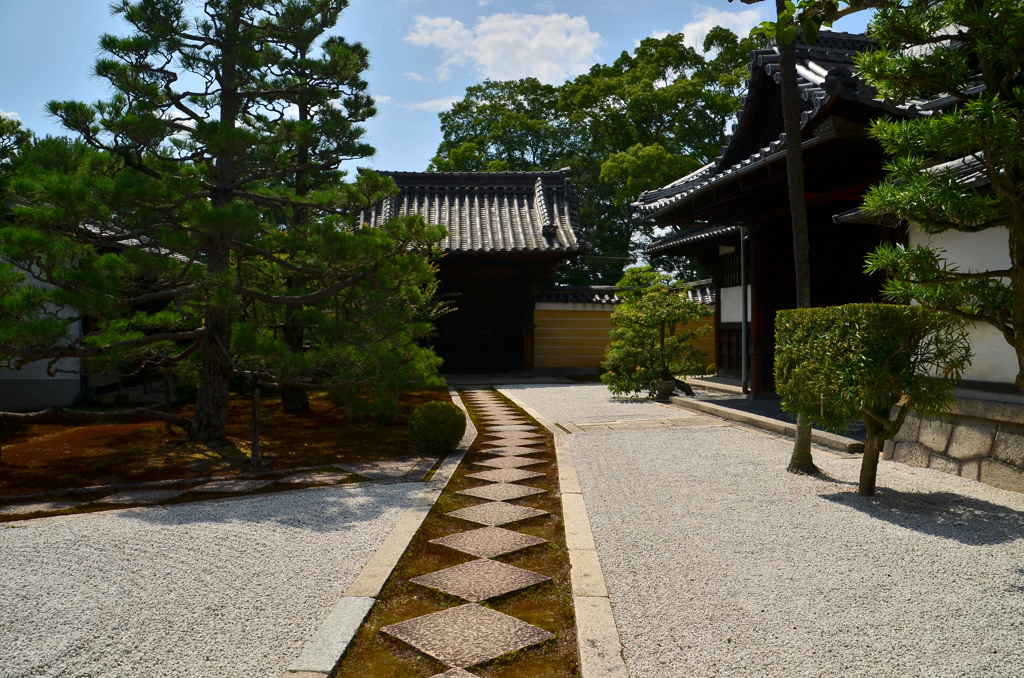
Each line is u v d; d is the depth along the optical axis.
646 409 9.84
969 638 2.54
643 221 11.53
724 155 10.27
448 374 16.20
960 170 4.54
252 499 4.84
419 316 11.70
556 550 3.70
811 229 10.47
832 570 3.26
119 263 5.55
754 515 4.23
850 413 4.44
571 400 11.35
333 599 2.99
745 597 2.95
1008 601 2.86
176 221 5.72
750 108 9.58
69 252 5.24
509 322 16.48
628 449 6.58
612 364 11.30
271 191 7.35
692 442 6.93
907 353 4.34
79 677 2.31
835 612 2.78
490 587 3.15
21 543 3.82
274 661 2.41
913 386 4.27
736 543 3.69
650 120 24.56
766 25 3.47
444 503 4.75
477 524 4.21
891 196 3.24
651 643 2.52
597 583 3.10
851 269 10.59
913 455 5.65
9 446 6.93
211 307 6.23
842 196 7.98
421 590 3.13
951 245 5.31
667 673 2.29
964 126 2.88
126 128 5.16
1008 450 4.80
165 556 3.59
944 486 4.88
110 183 5.09
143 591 3.10
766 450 6.42
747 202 9.80
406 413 9.63
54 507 4.66
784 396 5.12
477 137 27.91
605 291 17.77
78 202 4.96
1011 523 3.92
